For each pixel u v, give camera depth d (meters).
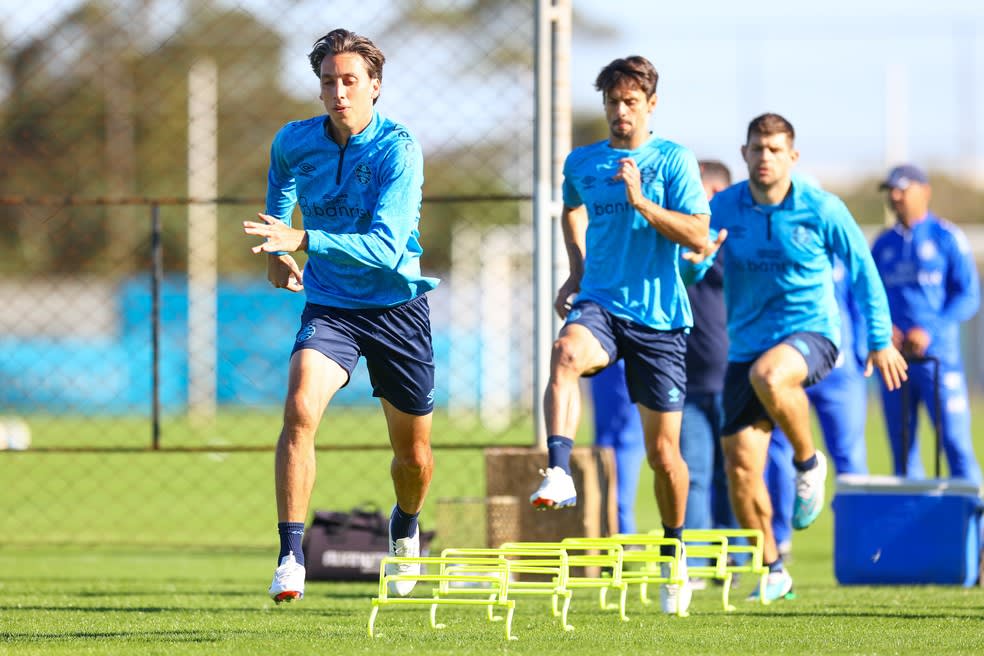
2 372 96.31
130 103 84.88
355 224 18.30
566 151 28.75
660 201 20.55
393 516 20.33
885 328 23.36
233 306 93.50
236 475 59.84
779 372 22.14
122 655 15.55
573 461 27.11
